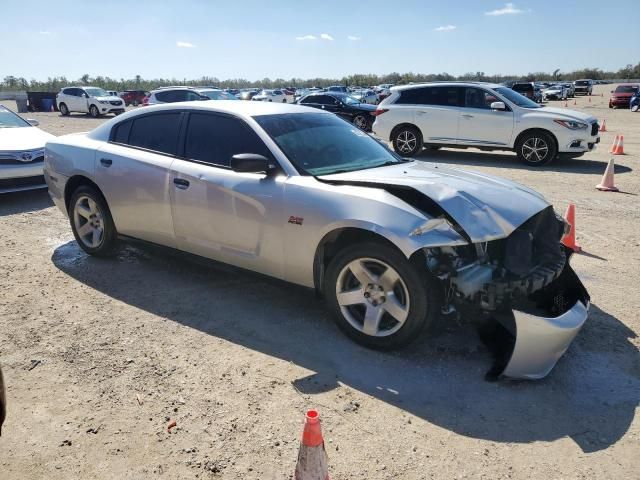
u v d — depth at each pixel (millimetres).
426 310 3193
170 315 4016
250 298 4312
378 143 4684
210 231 4133
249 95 39375
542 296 3391
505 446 2592
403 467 2451
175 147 4438
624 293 4387
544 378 3176
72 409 2883
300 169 3793
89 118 28016
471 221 3146
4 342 3596
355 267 3418
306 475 1989
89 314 4035
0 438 2656
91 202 5102
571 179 9562
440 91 12148
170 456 2529
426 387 3074
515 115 11195
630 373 3229
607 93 61906
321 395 2998
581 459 2504
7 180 7434
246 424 2750
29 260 5238
